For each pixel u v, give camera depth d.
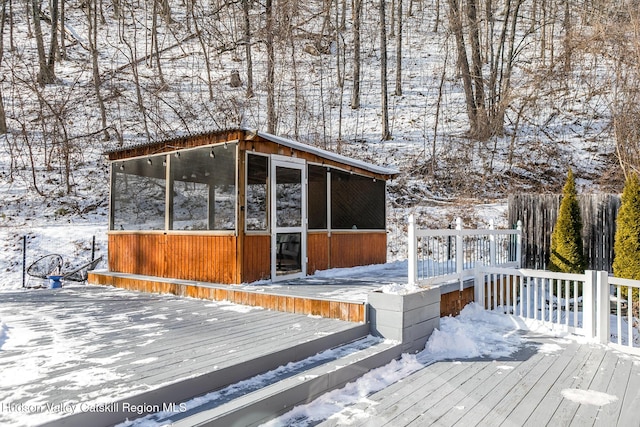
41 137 15.34
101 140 15.51
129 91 18.55
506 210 12.62
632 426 2.93
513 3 20.53
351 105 19.56
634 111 10.59
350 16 26.72
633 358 4.49
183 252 6.70
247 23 18.45
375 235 9.11
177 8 26.72
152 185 7.25
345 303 4.67
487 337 5.30
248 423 2.64
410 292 4.51
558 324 5.49
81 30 24.31
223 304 5.63
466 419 2.99
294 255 6.95
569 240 7.62
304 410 3.06
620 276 6.86
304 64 22.00
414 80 21.52
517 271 6.02
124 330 4.13
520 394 3.47
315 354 3.80
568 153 15.06
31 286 9.23
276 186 6.68
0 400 2.34
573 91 17.45
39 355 3.25
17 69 18.83
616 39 10.98
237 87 19.58
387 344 4.21
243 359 3.16
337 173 8.07
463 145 16.11
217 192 6.31
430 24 26.78
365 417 2.98
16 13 24.91
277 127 16.41
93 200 12.73
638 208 6.71
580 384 3.72
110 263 7.95
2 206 11.84
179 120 16.97
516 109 17.56
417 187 14.43
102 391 2.48
